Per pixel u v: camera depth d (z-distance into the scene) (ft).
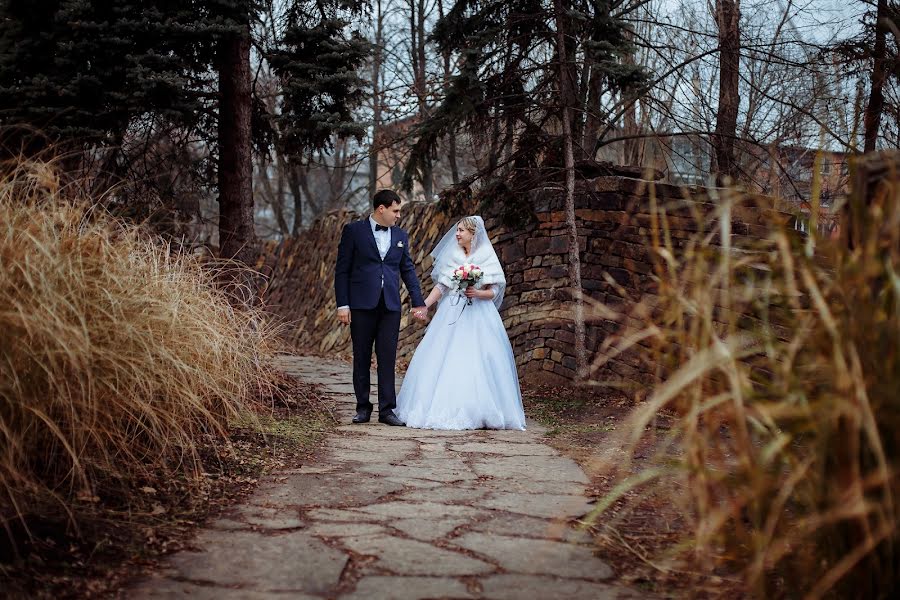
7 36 27.61
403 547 9.92
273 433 17.19
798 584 7.29
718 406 7.64
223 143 31.68
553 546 10.05
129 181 30.71
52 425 9.68
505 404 20.94
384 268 21.16
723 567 9.15
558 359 30.09
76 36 27.09
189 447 13.92
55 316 9.89
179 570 8.89
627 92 30.91
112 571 8.73
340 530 10.59
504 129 30.78
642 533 10.61
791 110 37.11
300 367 33.88
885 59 27.40
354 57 32.40
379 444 17.52
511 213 30.30
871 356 6.54
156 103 28.30
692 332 7.61
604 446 17.29
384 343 21.22
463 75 28.50
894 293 6.59
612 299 27.73
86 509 10.46
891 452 6.39
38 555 8.80
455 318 21.66
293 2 32.73
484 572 9.07
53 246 11.16
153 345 12.23
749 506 7.27
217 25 28.22
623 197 27.55
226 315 16.85
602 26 30.27
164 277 14.62
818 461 6.74
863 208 7.05
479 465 15.35
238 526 10.65
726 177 8.02
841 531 6.74
